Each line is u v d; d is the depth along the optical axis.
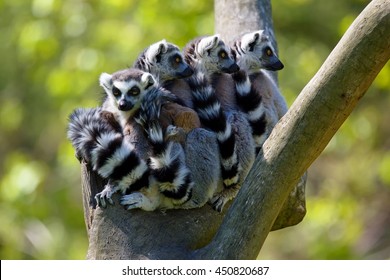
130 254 10.96
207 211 11.59
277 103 13.54
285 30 29.00
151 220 11.17
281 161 10.56
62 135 31.77
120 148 11.03
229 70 12.76
